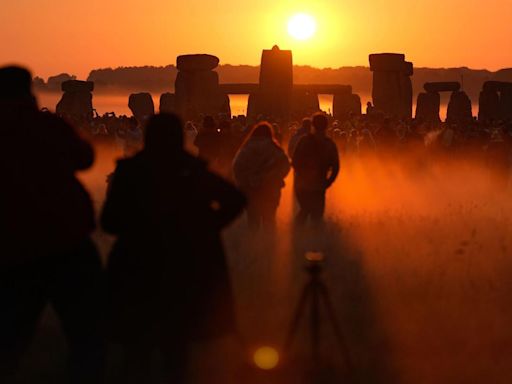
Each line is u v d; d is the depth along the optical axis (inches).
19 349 588.4
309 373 632.4
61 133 594.9
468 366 671.1
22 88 597.3
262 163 1211.9
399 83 4771.2
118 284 577.0
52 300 592.4
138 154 587.5
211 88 4569.4
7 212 572.1
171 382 581.3
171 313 572.1
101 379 601.9
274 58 4244.6
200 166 586.2
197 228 577.6
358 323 770.2
